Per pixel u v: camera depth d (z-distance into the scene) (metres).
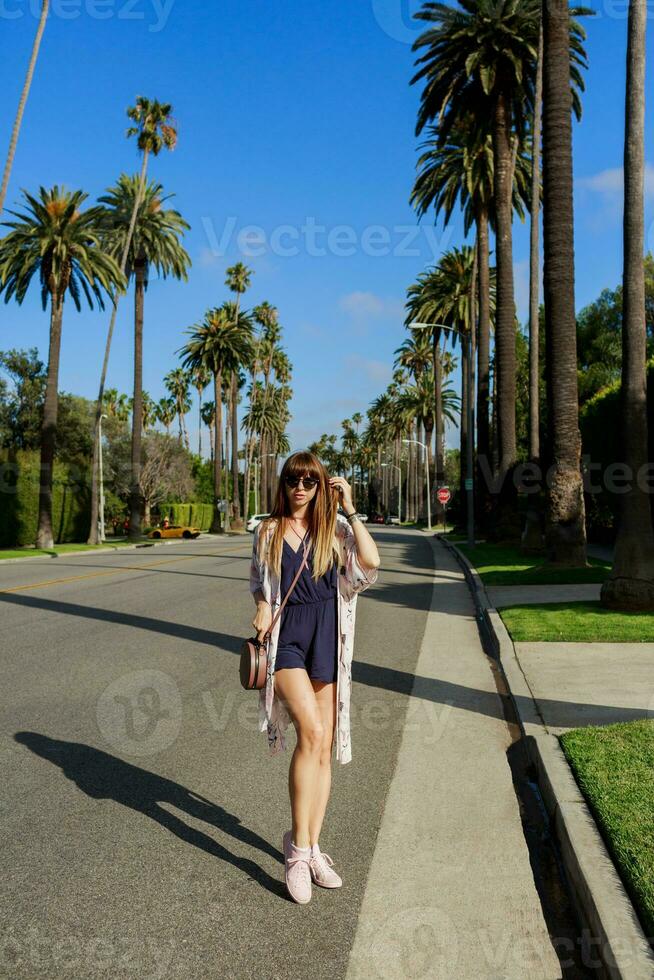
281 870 3.88
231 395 77.44
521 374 55.75
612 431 27.45
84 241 39.25
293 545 3.74
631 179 12.19
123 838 4.24
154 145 44.06
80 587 17.64
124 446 67.81
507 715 6.83
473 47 29.31
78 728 6.38
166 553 33.19
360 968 3.03
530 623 11.01
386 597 15.79
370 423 140.12
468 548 29.89
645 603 11.86
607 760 4.96
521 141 34.12
